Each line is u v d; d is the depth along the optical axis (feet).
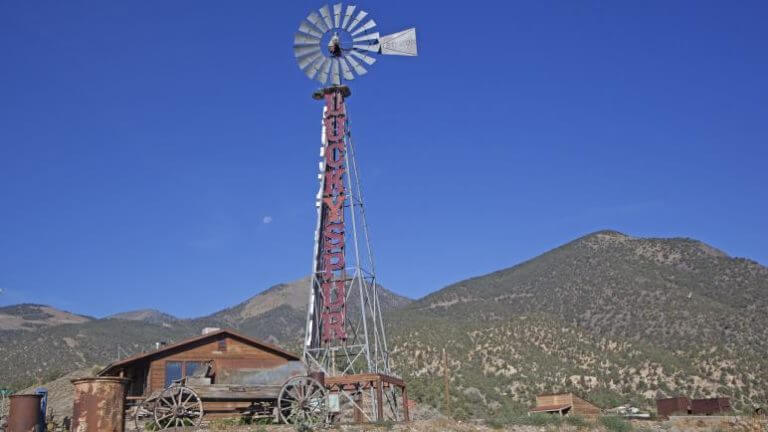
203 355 159.84
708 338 447.83
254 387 120.06
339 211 181.78
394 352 408.87
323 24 190.29
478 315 566.77
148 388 154.92
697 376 371.35
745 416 162.91
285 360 166.50
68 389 260.21
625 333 486.79
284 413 122.62
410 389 323.37
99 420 95.76
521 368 386.73
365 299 179.52
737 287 526.98
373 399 149.07
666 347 446.19
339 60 189.26
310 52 189.67
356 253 176.45
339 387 147.74
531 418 128.77
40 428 102.06
